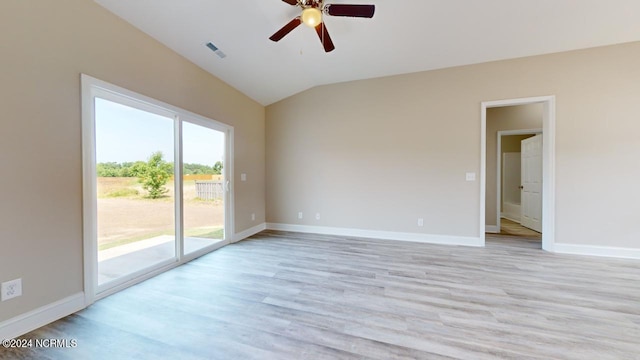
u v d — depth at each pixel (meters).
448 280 2.41
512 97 3.43
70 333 1.59
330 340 1.53
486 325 1.68
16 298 1.56
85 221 1.94
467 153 3.66
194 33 2.58
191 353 1.41
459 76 3.67
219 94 3.52
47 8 1.70
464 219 3.69
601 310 1.86
